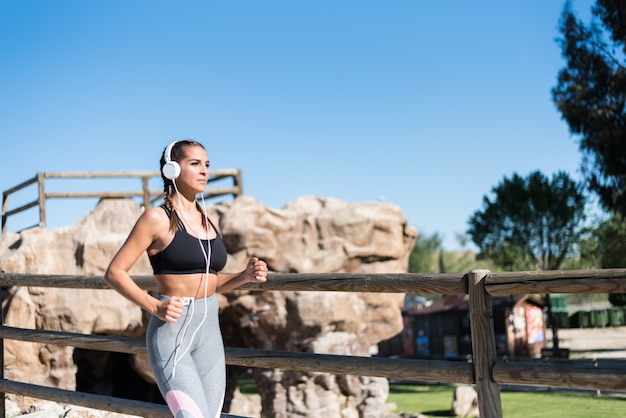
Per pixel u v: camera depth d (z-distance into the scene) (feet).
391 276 10.39
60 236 41.96
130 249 9.12
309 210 47.70
